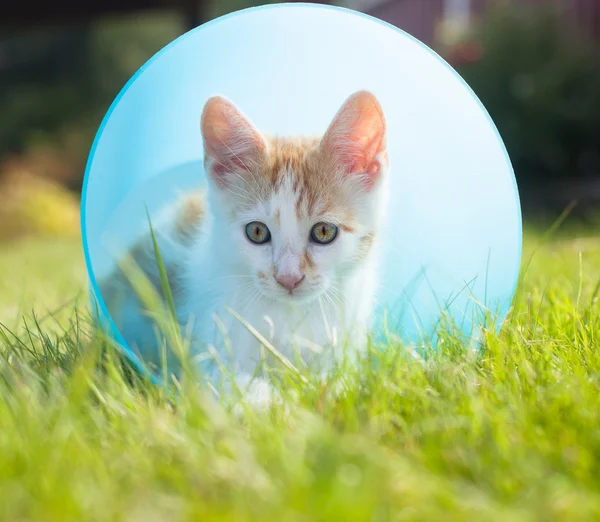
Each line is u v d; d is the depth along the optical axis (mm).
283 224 458
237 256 466
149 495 312
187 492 315
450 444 342
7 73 3529
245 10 483
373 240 485
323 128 486
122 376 419
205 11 1625
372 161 472
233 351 452
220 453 337
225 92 476
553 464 330
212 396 401
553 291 525
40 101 3189
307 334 458
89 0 1533
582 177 1644
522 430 345
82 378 376
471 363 406
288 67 479
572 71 1654
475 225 475
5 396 379
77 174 2785
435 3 2438
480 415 353
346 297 471
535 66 1689
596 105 1615
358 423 351
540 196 1447
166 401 398
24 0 1479
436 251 480
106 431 360
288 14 480
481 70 1707
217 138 459
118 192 459
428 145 481
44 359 446
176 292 473
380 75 483
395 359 397
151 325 454
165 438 346
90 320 492
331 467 319
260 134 462
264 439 341
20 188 1885
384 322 457
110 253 453
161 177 473
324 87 482
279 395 385
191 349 449
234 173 465
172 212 480
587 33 1816
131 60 3607
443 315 445
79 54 3553
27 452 331
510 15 1782
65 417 352
